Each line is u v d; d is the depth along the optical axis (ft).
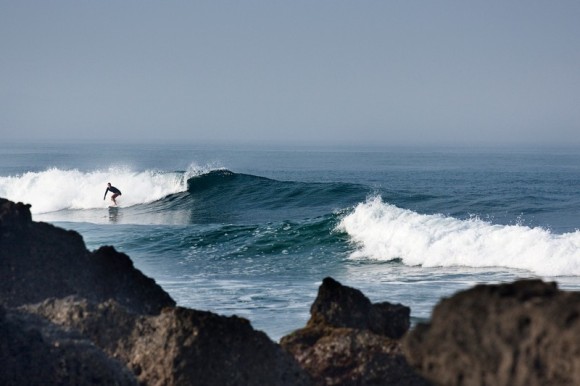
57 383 82.23
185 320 87.04
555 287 54.44
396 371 92.32
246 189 525.75
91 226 382.01
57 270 106.83
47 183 520.83
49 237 109.19
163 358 86.28
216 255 293.02
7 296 103.24
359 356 94.48
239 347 85.20
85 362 83.76
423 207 510.99
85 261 109.70
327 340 98.27
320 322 108.88
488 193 639.35
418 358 55.47
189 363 84.74
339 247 306.35
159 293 112.27
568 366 48.29
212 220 441.68
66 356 83.66
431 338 54.39
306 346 99.40
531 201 540.52
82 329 94.12
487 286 54.39
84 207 508.53
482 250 277.23
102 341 92.73
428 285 225.56
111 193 516.73
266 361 85.71
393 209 318.04
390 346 94.89
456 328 53.01
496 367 50.62
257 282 226.38
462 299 54.03
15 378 81.71
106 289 108.88
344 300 109.81
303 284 222.28
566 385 48.29
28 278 104.99
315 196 521.65
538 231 276.21
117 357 90.43
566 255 262.47
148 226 376.27
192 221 436.76
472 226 299.17
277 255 294.66
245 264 272.92
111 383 83.30
